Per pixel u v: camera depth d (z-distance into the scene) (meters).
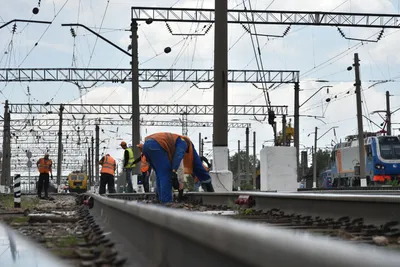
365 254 2.03
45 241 8.39
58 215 14.97
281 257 2.14
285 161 22.56
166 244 4.45
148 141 16.88
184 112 64.44
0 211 18.44
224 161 22.00
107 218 10.50
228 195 16.41
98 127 75.38
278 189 22.41
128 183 30.44
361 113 46.88
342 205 10.27
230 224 2.76
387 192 26.73
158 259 4.77
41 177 32.59
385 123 63.66
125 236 7.35
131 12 33.78
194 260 3.47
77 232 9.70
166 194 16.58
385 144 53.88
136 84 34.00
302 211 11.87
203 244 3.17
